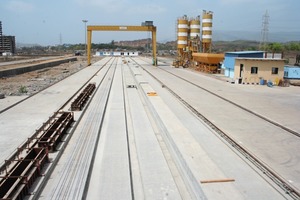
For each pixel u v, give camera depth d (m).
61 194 7.31
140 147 10.88
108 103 18.81
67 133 11.83
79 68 46.78
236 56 33.03
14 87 24.61
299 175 8.54
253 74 28.39
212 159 9.69
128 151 10.46
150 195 7.48
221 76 35.56
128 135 12.50
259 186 7.87
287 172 8.73
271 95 22.23
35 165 8.09
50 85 26.14
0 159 9.43
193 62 47.09
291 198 7.33
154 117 15.47
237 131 12.77
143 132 12.77
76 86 26.02
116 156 9.93
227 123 14.08
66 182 7.93
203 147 10.81
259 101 19.66
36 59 64.94
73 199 7.07
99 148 10.70
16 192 6.72
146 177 8.46
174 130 12.32
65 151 10.15
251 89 25.30
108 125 13.63
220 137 12.03
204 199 7.10
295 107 17.80
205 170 8.52
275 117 15.20
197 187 7.66
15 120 14.16
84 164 9.07
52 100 19.25
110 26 50.50
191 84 28.45
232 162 9.46
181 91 23.95
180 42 49.09
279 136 12.16
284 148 10.74
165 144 11.34
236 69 29.56
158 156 10.03
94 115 15.18
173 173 8.83
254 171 8.80
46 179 8.08
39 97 20.34
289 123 14.03
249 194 7.43
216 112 16.41
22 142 11.08
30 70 39.66
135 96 21.69
